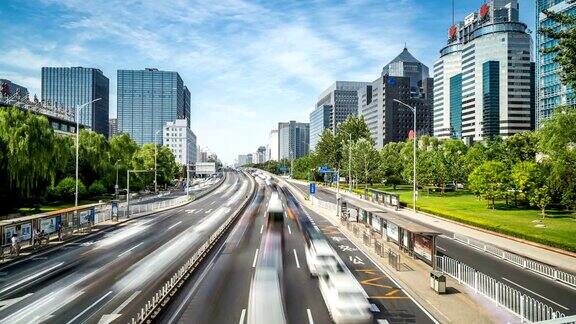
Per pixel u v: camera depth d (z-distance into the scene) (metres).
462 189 108.19
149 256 34.22
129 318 20.02
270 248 36.72
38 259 33.38
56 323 19.59
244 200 89.75
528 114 192.38
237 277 27.33
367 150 103.25
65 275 28.28
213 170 194.88
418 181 90.56
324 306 21.53
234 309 21.14
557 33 28.72
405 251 34.59
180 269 29.19
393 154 116.25
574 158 36.06
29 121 56.94
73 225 45.09
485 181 61.97
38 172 57.38
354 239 41.41
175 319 19.80
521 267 29.80
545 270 28.22
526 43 193.88
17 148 54.75
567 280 26.12
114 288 25.11
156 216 62.91
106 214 59.22
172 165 135.38
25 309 21.55
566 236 37.75
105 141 87.75
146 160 111.44
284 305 21.27
